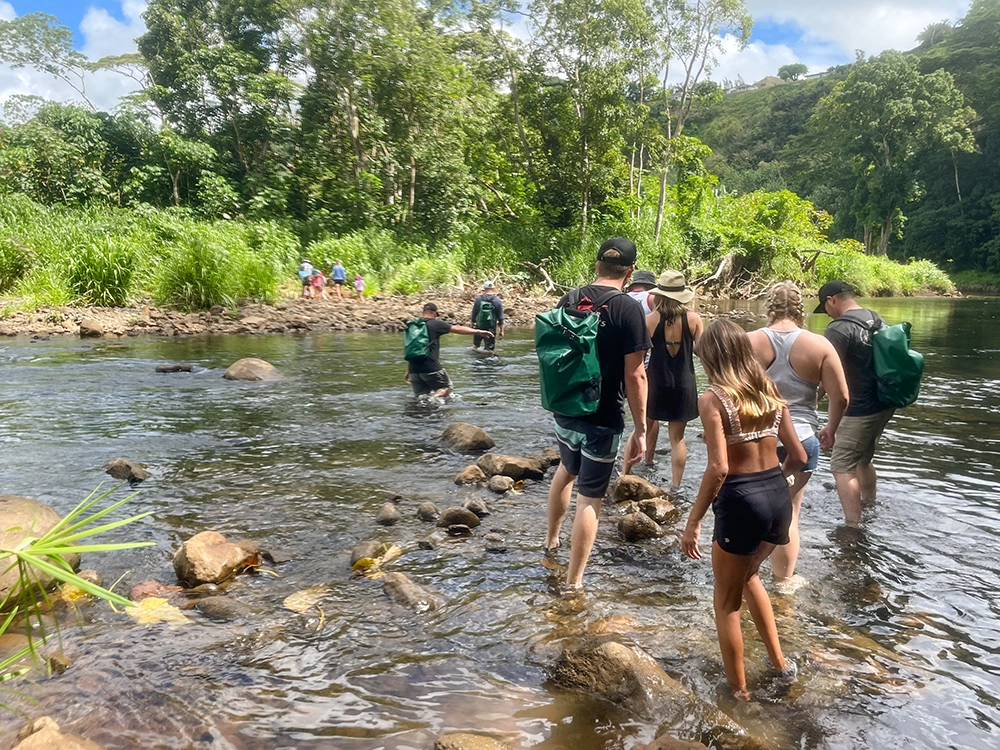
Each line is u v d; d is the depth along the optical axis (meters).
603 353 3.66
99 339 13.78
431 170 28.88
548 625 3.32
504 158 32.41
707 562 4.09
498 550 4.18
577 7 27.44
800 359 3.88
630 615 3.42
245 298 18.41
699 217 33.41
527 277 26.91
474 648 3.12
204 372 10.18
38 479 5.32
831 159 64.25
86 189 27.22
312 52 27.61
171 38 31.66
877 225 57.59
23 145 27.70
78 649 3.01
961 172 61.19
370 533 4.42
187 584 3.67
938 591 3.69
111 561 3.96
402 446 6.50
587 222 31.20
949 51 68.06
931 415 8.07
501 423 7.45
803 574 3.88
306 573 3.85
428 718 2.61
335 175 28.25
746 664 2.99
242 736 2.47
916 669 2.96
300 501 4.98
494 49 30.20
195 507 4.82
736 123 109.69
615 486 5.26
